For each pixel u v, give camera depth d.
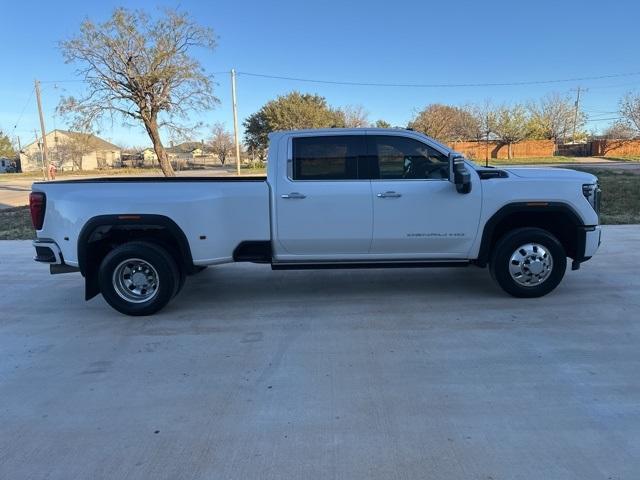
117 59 23.70
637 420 3.32
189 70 24.28
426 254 5.81
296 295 6.33
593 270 7.18
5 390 3.97
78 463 3.01
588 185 5.73
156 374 4.19
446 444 3.10
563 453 2.98
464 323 5.17
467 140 62.09
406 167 5.71
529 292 5.83
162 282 5.56
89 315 5.79
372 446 3.10
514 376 3.98
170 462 3.00
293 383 3.96
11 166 90.94
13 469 2.97
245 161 81.12
